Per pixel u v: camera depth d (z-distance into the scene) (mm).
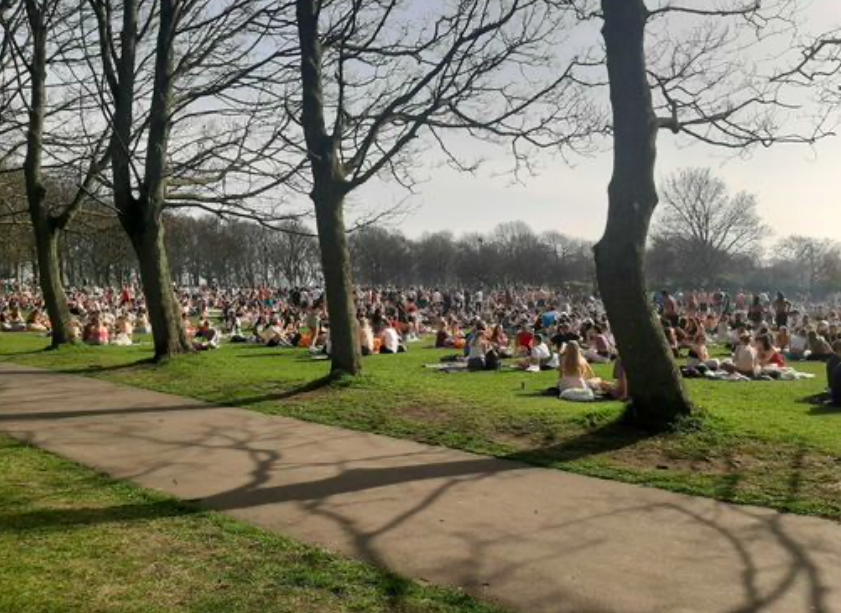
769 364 20984
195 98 19875
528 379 19328
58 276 27250
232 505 8453
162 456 10820
